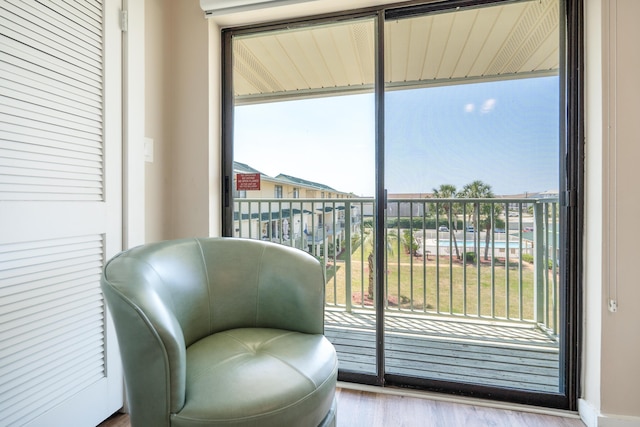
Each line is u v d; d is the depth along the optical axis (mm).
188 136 1633
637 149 1175
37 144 1013
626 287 1188
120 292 746
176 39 1635
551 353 1587
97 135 1222
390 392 1489
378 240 1555
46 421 1033
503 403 1398
